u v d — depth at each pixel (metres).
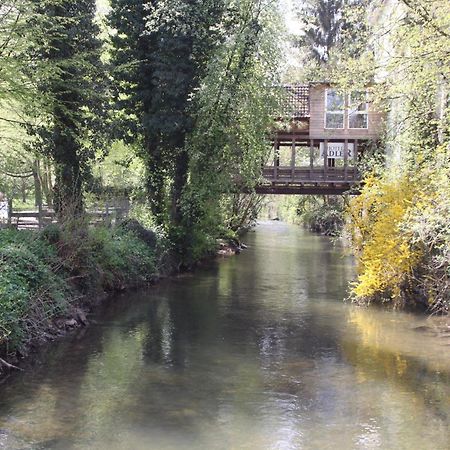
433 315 15.10
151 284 19.95
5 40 13.81
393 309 15.93
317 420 8.32
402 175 16.64
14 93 13.82
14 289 11.67
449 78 12.85
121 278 18.19
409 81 13.28
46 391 9.39
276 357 11.44
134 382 9.86
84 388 9.54
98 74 19.50
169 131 21.61
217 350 11.91
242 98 21.97
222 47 21.38
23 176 20.59
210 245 27.00
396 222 15.18
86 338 12.70
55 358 11.19
